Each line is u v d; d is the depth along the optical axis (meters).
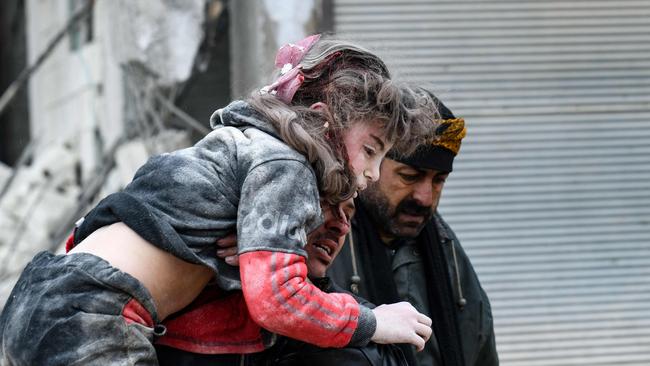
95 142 11.45
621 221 8.89
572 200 8.87
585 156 8.90
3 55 16.61
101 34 11.08
